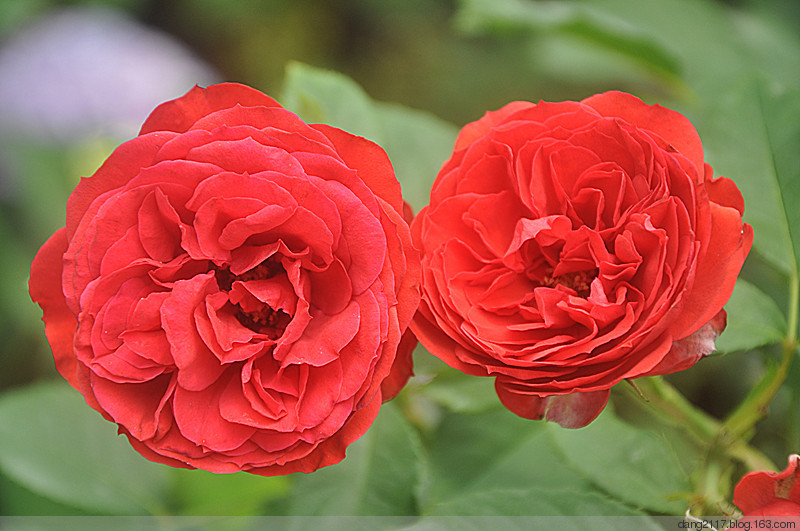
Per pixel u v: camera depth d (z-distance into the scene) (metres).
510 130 0.48
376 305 0.46
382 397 0.47
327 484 0.52
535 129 0.48
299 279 0.46
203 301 0.47
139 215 0.46
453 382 0.53
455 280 0.48
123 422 0.46
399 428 0.53
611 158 0.47
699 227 0.46
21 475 0.53
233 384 0.46
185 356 0.46
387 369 0.46
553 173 0.47
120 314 0.46
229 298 0.47
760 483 0.46
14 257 0.79
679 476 0.51
